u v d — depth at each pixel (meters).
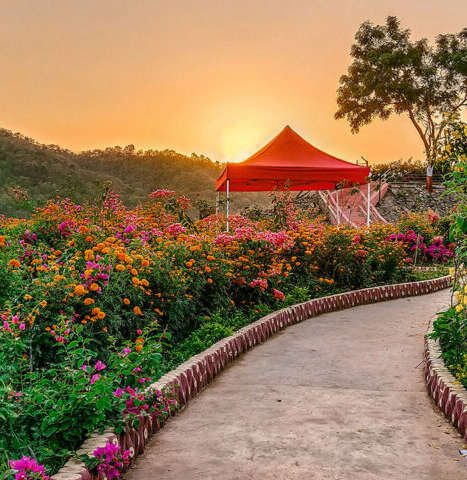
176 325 5.58
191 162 69.31
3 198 11.53
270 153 17.89
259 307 7.59
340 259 10.48
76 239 6.10
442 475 2.95
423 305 9.91
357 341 6.77
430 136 27.19
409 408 4.16
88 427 2.84
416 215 16.78
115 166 66.44
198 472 3.03
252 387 4.79
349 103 33.69
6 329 3.29
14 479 2.27
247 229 8.05
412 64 31.61
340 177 16.92
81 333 4.08
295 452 3.29
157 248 6.27
